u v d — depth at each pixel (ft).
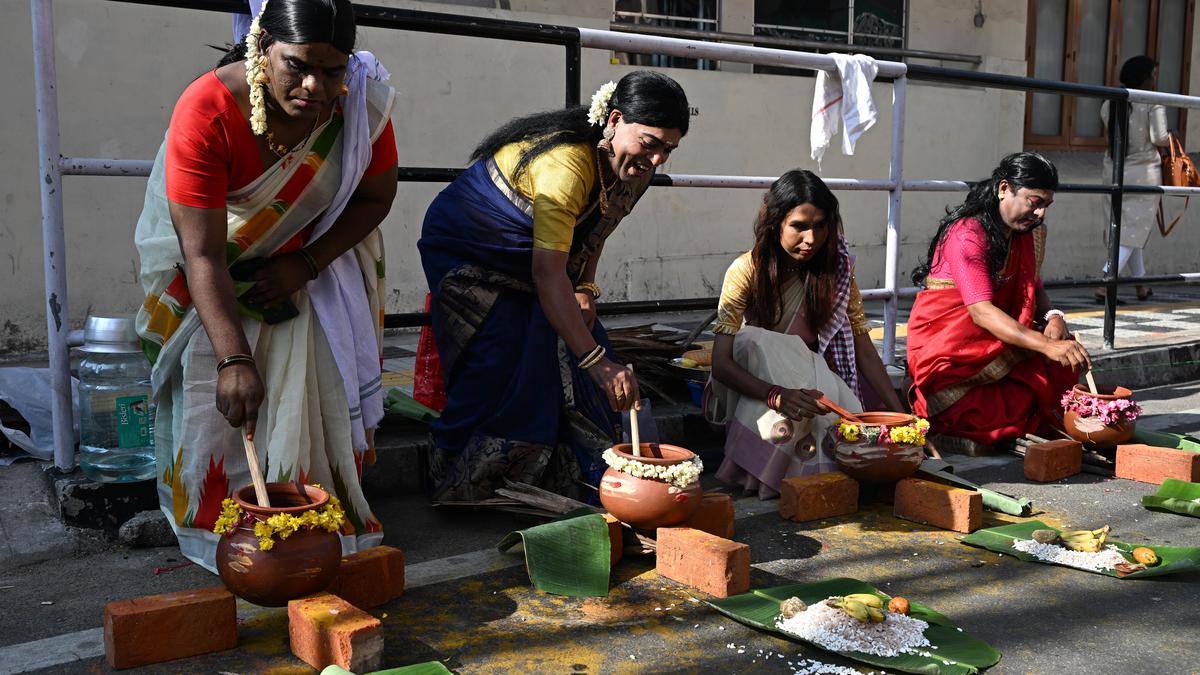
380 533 9.73
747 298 12.38
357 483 9.58
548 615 8.23
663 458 9.46
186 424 8.98
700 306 14.49
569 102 12.78
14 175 19.06
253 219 8.80
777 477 11.56
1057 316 13.50
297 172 8.71
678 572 8.96
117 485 9.90
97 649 7.53
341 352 9.39
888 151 29.43
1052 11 33.65
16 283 19.30
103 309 20.17
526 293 10.59
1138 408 13.00
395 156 9.57
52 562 9.33
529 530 8.90
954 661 7.32
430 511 11.04
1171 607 8.62
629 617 8.23
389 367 17.81
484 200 10.44
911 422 11.19
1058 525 10.84
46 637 7.73
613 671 7.30
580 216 10.17
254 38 8.05
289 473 8.91
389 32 22.18
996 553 9.92
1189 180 26.89
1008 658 7.59
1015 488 12.17
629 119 9.39
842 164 28.63
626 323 23.48
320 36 7.78
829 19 28.50
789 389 11.43
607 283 25.34
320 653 7.16
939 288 13.65
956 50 30.63
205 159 8.18
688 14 26.35
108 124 19.85
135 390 10.34
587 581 8.73
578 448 10.62
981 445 13.62
